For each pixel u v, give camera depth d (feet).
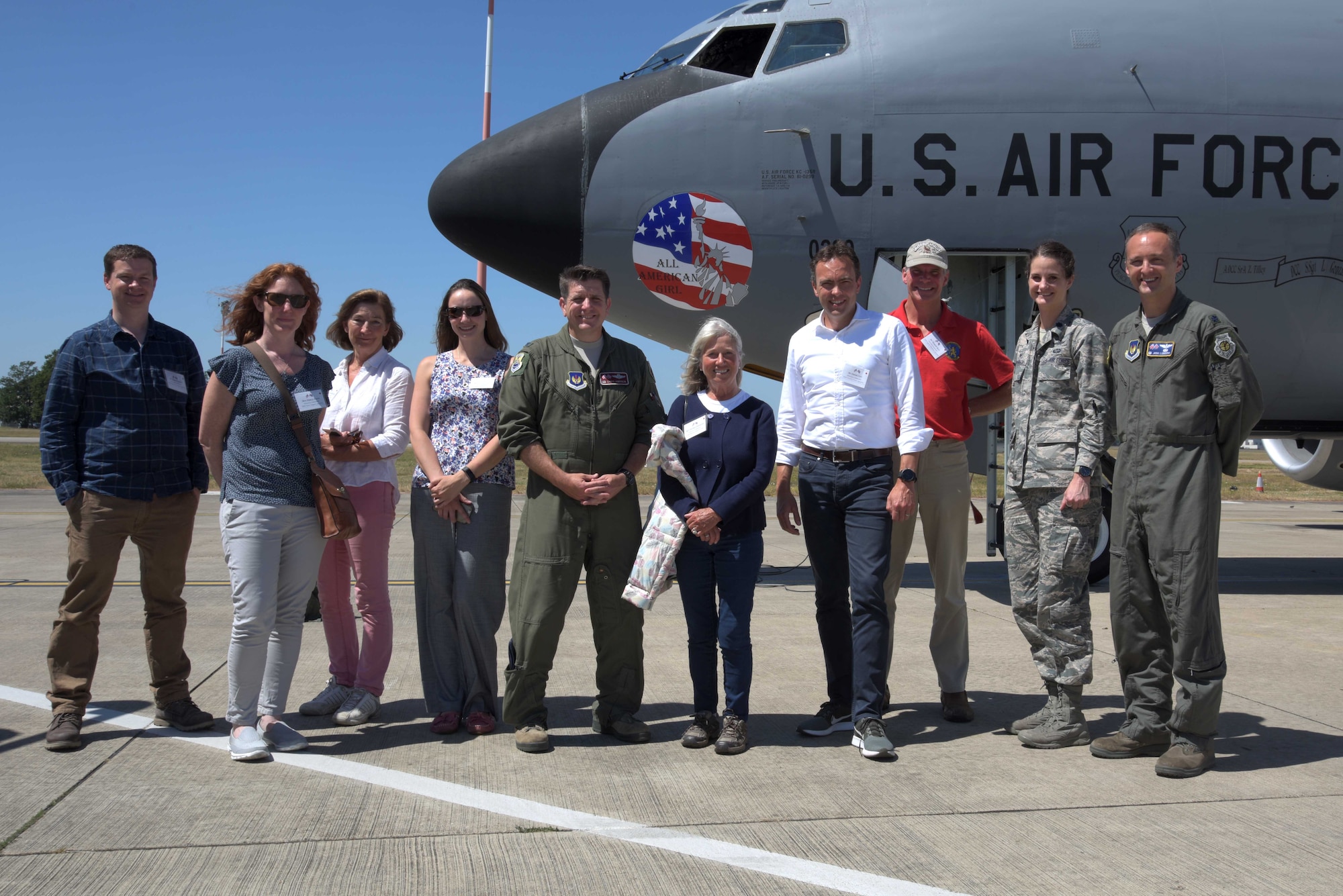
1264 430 26.17
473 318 12.80
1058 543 12.01
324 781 10.48
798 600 22.97
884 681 13.14
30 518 43.55
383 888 7.83
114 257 11.66
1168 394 11.09
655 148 22.45
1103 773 10.96
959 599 13.17
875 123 22.36
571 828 9.19
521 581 11.85
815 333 12.48
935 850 8.69
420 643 12.87
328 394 12.58
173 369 12.09
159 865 8.21
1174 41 22.89
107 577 11.69
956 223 22.43
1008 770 11.08
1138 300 22.98
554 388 11.79
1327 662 16.63
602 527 11.97
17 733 12.06
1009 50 22.61
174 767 10.88
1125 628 11.57
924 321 13.53
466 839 8.87
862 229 22.41
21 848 8.54
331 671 13.65
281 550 11.63
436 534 12.60
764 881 8.02
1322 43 23.21
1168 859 8.50
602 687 12.28
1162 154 22.49
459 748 11.84
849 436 12.02
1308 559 32.27
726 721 11.77
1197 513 10.86
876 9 23.21
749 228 22.44
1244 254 22.93
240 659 11.23
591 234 22.66
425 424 12.80
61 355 11.55
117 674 15.26
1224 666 10.96
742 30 23.62
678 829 9.18
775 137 22.34
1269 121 22.67
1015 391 12.55
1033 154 22.35
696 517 11.41
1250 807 9.83
